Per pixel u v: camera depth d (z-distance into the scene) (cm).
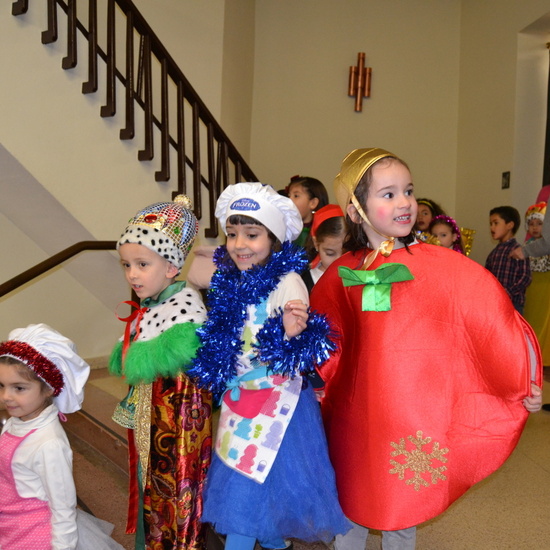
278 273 158
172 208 180
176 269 178
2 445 171
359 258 167
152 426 169
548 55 560
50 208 358
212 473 162
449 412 151
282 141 658
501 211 439
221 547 195
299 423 159
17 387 167
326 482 158
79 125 354
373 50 662
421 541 202
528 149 561
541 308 436
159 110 510
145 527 170
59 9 345
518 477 255
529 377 145
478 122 627
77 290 426
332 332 161
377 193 154
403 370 152
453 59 672
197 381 162
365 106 662
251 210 160
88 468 277
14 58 327
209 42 537
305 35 658
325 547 204
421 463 150
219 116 541
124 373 171
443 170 673
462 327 150
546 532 209
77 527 179
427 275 153
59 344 175
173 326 164
